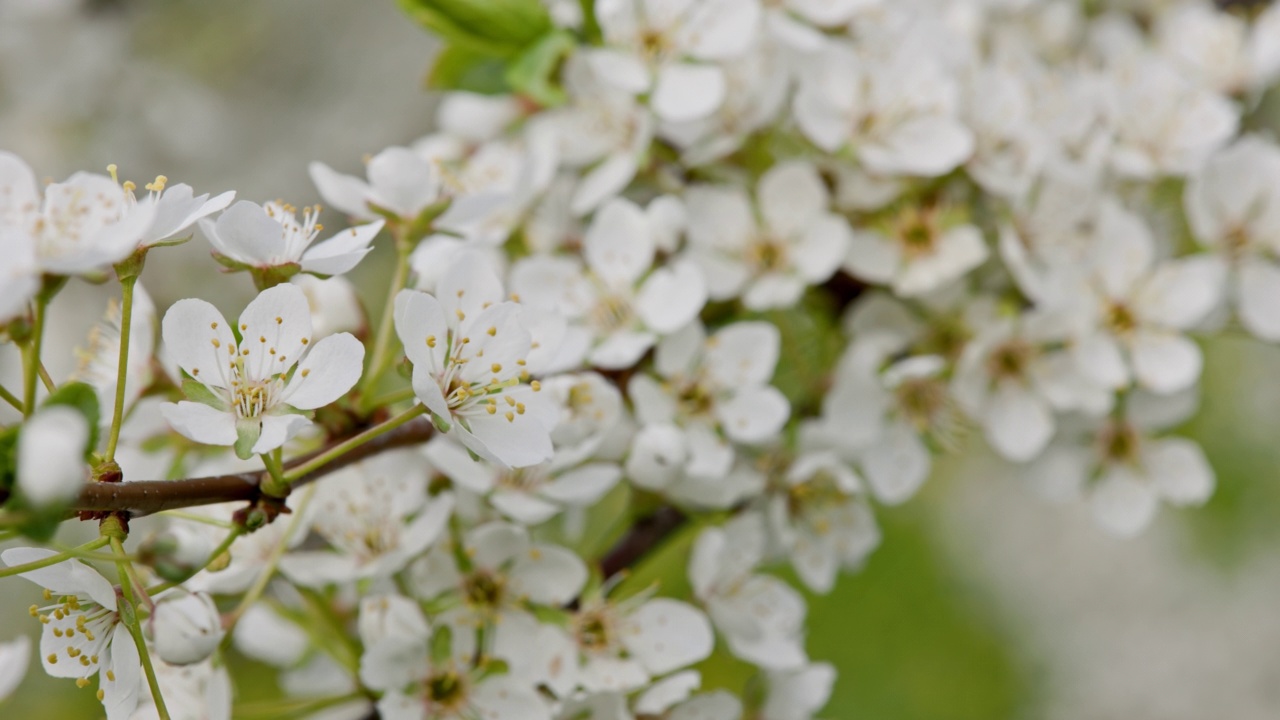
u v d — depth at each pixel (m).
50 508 0.37
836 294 0.48
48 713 0.70
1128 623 0.90
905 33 0.48
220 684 0.42
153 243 0.40
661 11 0.47
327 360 0.40
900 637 0.85
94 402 0.38
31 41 0.80
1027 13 0.52
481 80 0.49
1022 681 0.87
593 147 0.48
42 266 0.38
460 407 0.41
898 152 0.47
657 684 0.44
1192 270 0.48
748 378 0.46
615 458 0.45
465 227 0.45
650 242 0.46
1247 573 0.90
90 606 0.40
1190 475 0.49
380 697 0.44
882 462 0.47
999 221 0.48
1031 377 0.48
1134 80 0.50
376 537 0.44
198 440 0.40
